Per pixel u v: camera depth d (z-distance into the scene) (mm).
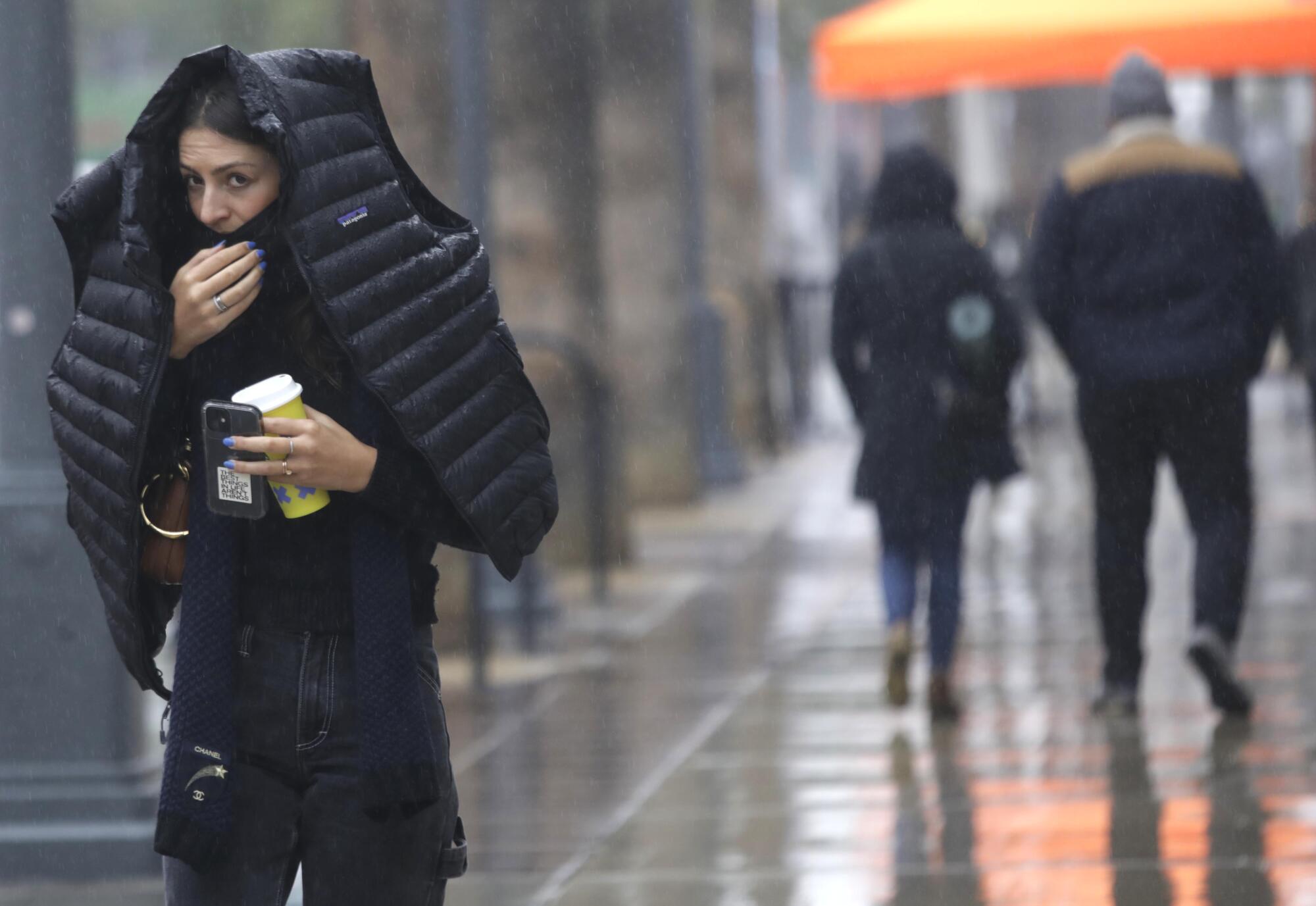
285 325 9812
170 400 9922
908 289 24312
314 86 9703
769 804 19672
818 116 103125
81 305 10047
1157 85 23234
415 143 30547
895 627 24391
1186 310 22625
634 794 20406
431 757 9578
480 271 10023
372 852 9688
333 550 9727
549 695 26547
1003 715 23781
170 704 9875
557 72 38750
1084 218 22969
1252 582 33156
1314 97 93625
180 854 9516
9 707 18188
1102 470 23250
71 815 18047
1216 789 19375
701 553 42469
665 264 51969
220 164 9570
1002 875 16656
